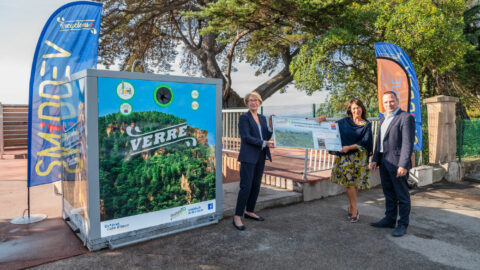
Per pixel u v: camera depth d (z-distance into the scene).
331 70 12.53
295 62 12.26
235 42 15.88
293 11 11.73
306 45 11.87
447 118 7.29
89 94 2.89
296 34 13.96
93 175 2.98
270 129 4.15
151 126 3.33
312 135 4.01
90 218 3.01
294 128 4.05
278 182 5.59
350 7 11.64
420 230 3.82
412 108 6.30
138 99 3.22
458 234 3.69
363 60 12.53
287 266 2.84
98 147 2.99
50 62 4.05
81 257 2.93
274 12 12.29
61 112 3.66
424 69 13.03
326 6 11.07
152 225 3.43
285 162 7.28
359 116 3.96
